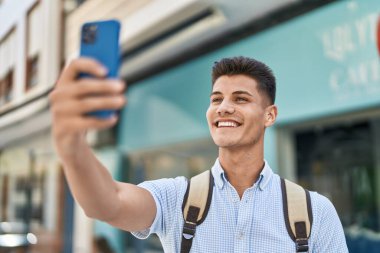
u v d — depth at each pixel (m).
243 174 1.39
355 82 3.77
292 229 1.34
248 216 1.33
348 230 4.50
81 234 7.13
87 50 0.84
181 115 5.56
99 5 5.29
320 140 4.57
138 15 5.18
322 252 1.38
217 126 1.40
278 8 4.35
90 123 0.73
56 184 7.51
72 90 0.71
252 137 1.38
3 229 7.53
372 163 4.28
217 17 4.67
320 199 1.42
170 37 5.24
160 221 1.35
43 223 7.68
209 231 1.34
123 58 5.86
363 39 3.71
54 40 5.27
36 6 5.34
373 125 4.21
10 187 8.34
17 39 5.51
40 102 5.54
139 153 6.41
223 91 1.40
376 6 3.61
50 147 7.36
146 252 6.03
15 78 5.50
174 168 5.74
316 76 4.08
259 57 4.60
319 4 4.04
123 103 0.72
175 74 5.68
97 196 0.98
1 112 5.78
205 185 1.40
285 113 4.36
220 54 5.02
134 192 1.23
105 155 6.94
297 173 4.53
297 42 4.24
